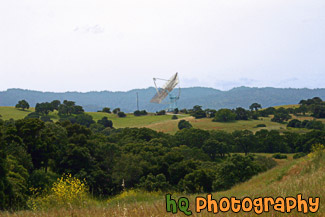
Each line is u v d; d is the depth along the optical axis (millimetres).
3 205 28188
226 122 194000
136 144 89125
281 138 125312
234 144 129875
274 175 26422
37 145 56719
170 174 68375
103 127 174375
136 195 23109
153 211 10867
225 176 55969
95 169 64125
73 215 11922
